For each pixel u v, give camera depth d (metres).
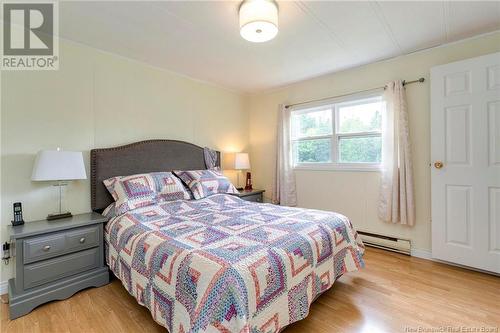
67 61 2.32
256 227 1.76
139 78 2.84
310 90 3.51
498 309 1.73
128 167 2.64
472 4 1.82
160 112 3.04
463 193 2.32
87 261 2.04
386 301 1.84
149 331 1.54
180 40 2.33
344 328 1.55
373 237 2.95
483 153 2.21
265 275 1.26
